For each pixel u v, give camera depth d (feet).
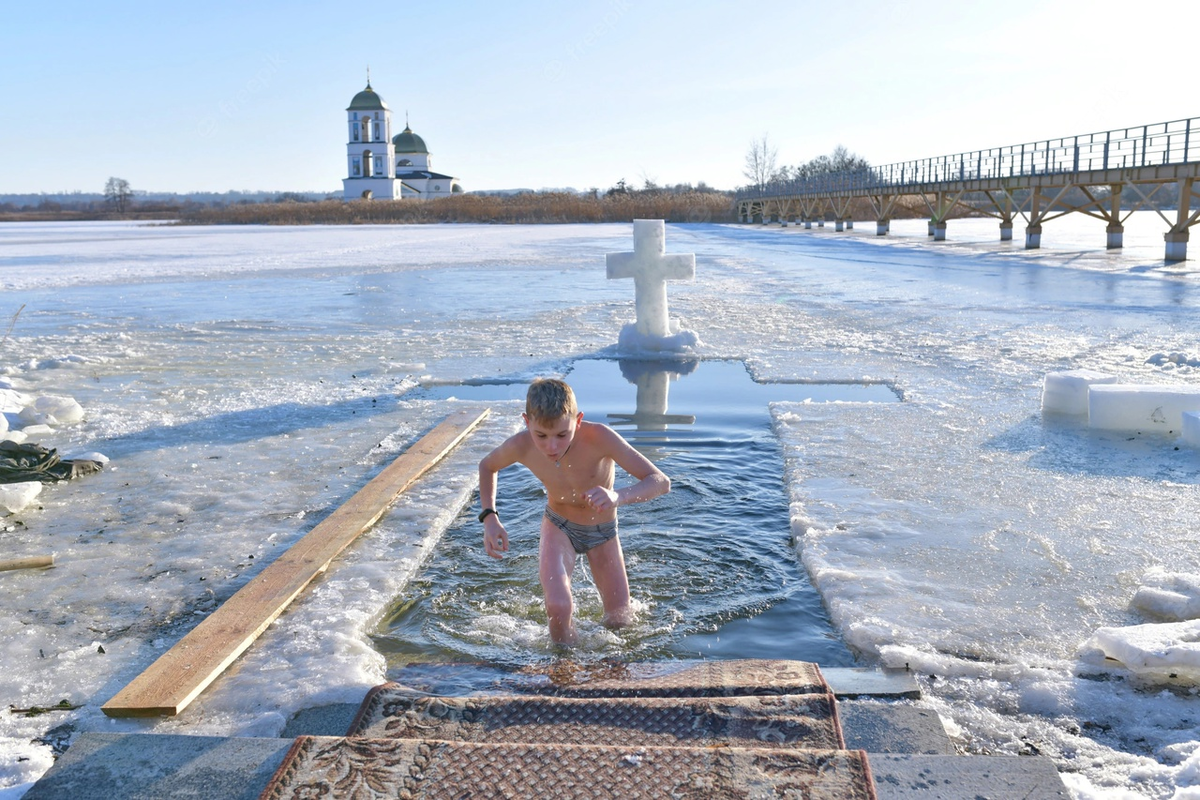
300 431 22.26
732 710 8.67
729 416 23.48
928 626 11.15
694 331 38.88
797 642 11.14
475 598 12.52
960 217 287.89
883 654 10.37
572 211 290.15
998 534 14.33
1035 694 9.52
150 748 8.20
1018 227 197.57
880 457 18.85
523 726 8.55
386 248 120.88
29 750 8.68
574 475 11.48
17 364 32.48
